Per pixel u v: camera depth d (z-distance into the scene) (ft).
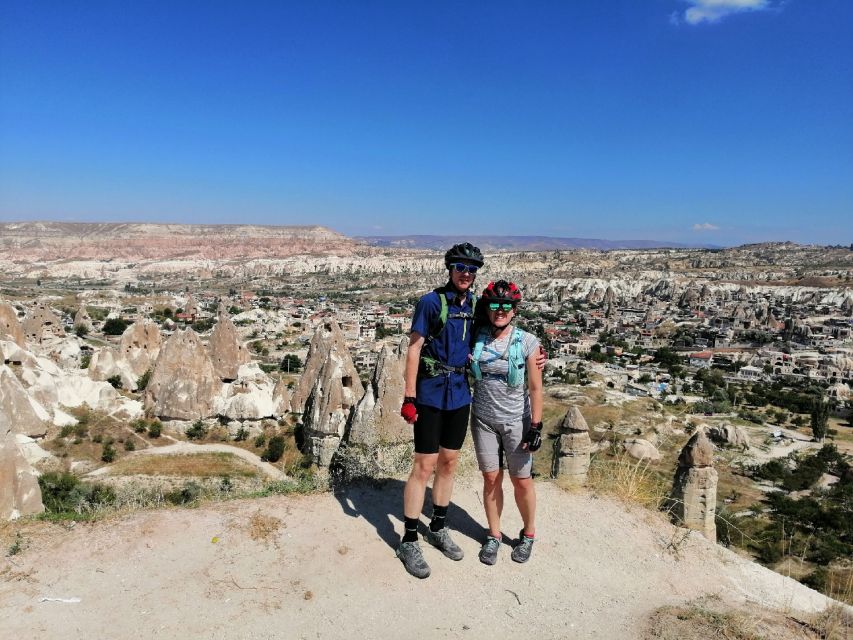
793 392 319.88
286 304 644.69
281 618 19.12
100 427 100.53
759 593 24.25
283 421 114.73
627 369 363.35
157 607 19.27
